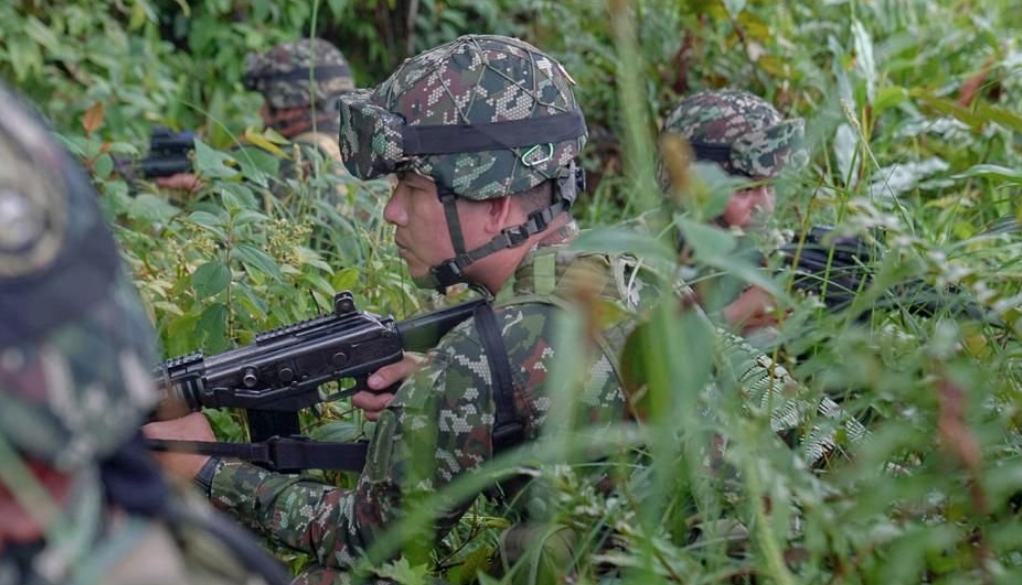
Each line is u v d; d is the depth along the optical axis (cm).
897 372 225
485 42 275
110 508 143
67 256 131
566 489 210
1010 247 278
